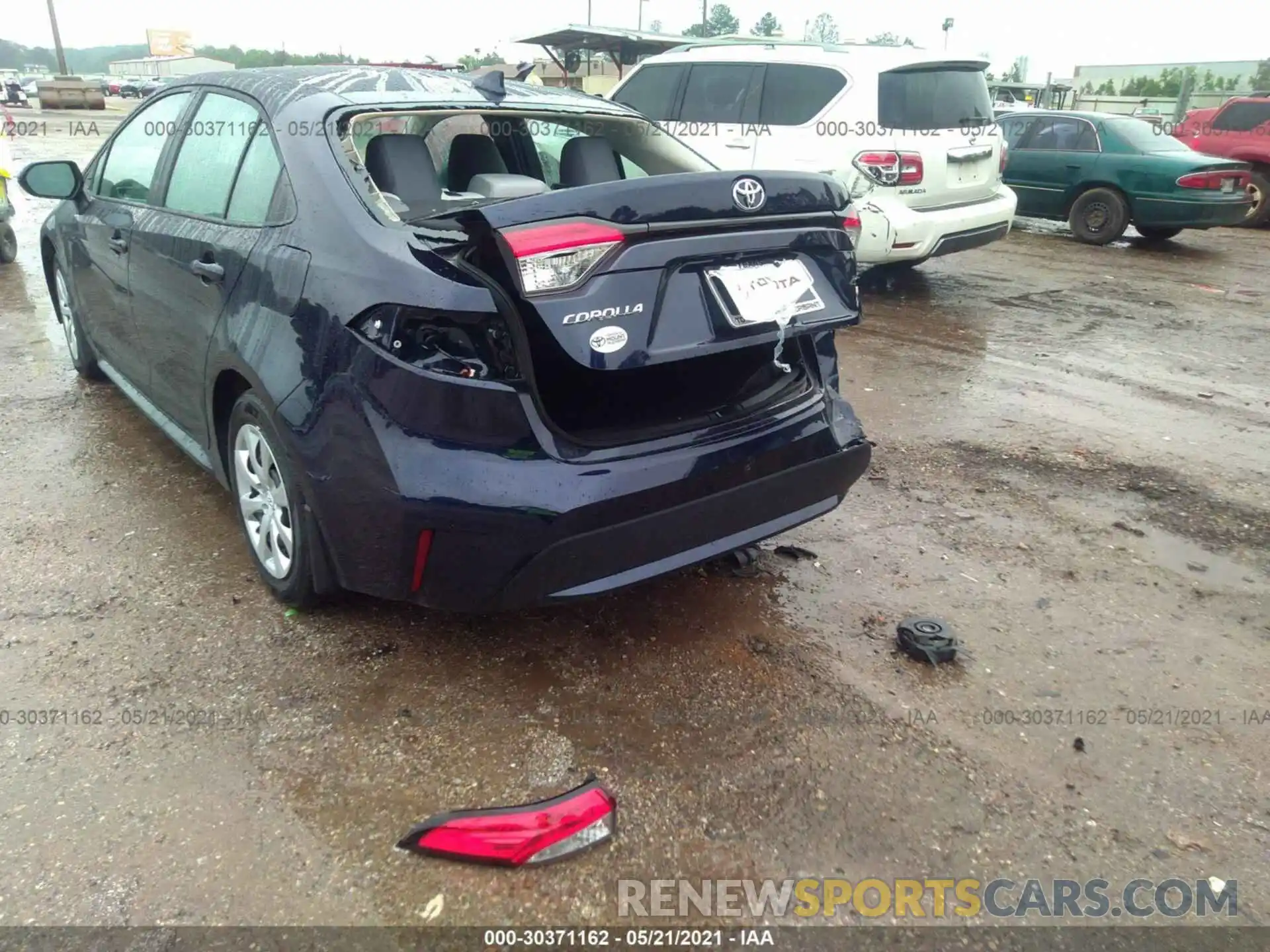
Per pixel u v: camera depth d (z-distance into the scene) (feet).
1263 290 28.50
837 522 12.84
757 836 7.48
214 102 11.59
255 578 10.89
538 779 7.98
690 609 10.62
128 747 8.18
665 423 8.97
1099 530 12.76
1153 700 9.25
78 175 14.99
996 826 7.66
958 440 15.89
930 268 31.17
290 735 8.40
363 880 6.95
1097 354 21.25
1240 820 7.79
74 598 10.37
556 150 12.61
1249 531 12.76
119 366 14.33
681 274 8.19
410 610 10.35
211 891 6.81
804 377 10.37
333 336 8.34
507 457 7.93
